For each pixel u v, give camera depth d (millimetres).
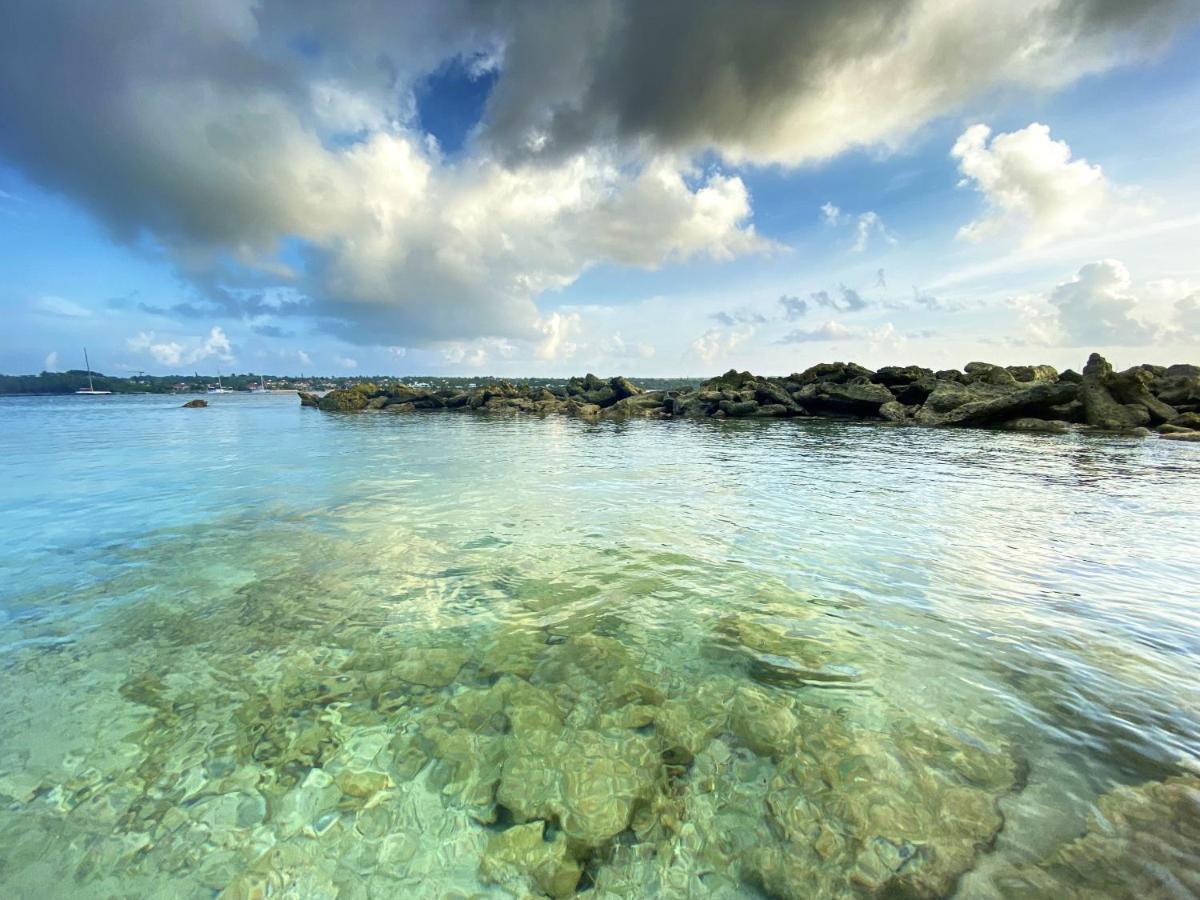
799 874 2574
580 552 7234
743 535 7992
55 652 4629
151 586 6074
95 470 14062
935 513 9297
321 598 5754
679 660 4453
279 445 20484
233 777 3203
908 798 2971
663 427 30844
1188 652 4500
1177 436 21875
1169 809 2832
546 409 44875
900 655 4480
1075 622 5078
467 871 2633
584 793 3092
